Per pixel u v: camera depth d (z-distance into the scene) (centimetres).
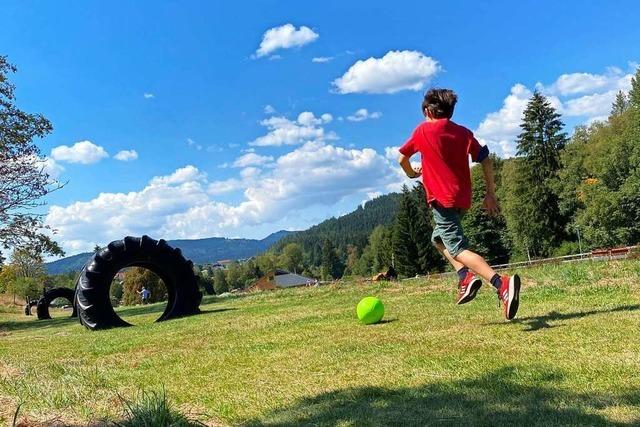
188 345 639
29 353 721
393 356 423
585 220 5844
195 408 341
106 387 413
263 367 444
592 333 421
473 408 285
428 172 494
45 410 328
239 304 1470
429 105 502
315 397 338
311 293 1377
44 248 2383
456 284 1080
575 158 6297
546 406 275
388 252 8662
